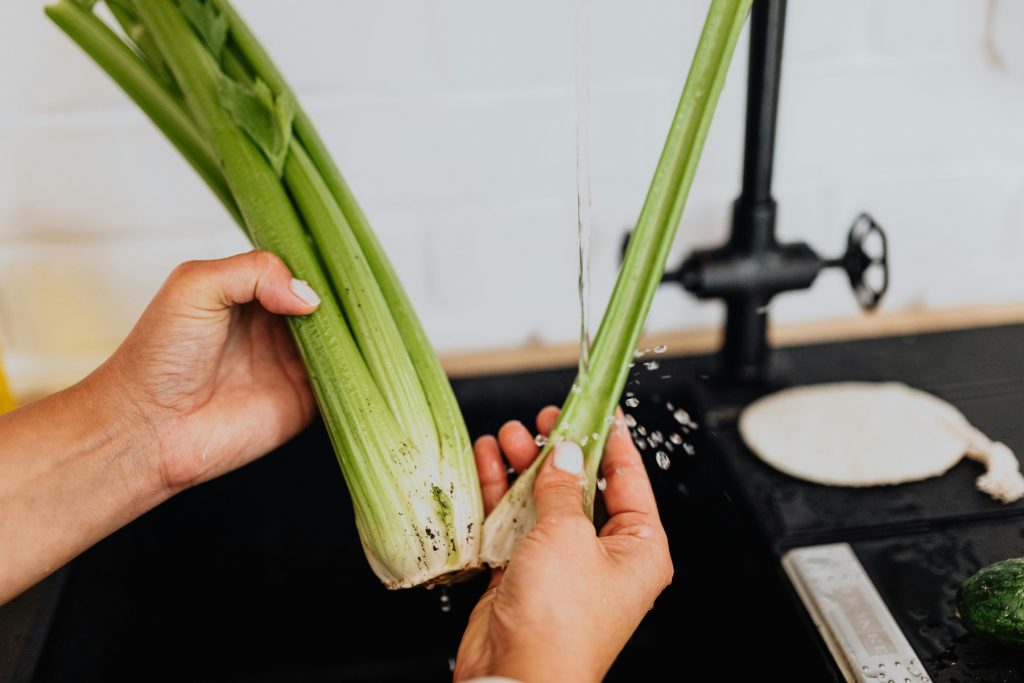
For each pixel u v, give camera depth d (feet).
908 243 2.77
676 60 2.52
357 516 1.89
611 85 2.53
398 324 1.97
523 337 2.80
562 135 2.58
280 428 2.18
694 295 2.37
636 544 1.82
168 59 1.95
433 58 2.48
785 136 2.64
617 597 1.71
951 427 2.30
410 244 2.68
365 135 2.54
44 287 2.62
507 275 2.73
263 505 2.38
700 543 2.16
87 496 1.98
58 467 1.94
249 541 2.31
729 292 2.33
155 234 2.60
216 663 2.10
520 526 1.90
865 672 1.81
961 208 2.73
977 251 2.79
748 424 2.38
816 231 2.75
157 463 2.05
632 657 2.08
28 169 2.50
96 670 2.08
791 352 2.63
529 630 1.63
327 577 2.24
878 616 1.90
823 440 2.30
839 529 2.09
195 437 2.08
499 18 2.44
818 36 2.53
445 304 2.75
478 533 1.90
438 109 2.53
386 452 1.85
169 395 2.01
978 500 2.13
